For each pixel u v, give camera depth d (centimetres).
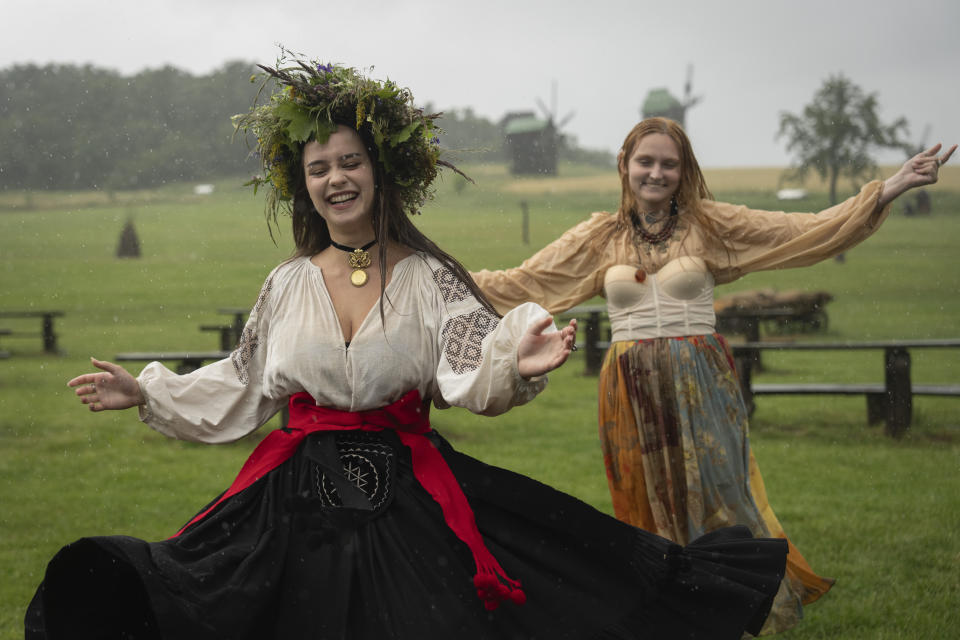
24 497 764
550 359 282
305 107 328
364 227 330
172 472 865
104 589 284
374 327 314
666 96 9169
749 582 305
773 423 1131
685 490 467
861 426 1106
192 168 8150
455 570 288
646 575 301
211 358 1044
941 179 7088
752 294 2098
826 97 5147
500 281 496
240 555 286
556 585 294
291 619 285
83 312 2406
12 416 1176
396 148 333
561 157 12381
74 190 7762
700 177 491
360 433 311
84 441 1019
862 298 2780
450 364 310
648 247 488
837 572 559
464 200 6438
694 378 468
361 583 287
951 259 3738
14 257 3634
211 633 266
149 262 3562
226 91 9312
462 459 314
